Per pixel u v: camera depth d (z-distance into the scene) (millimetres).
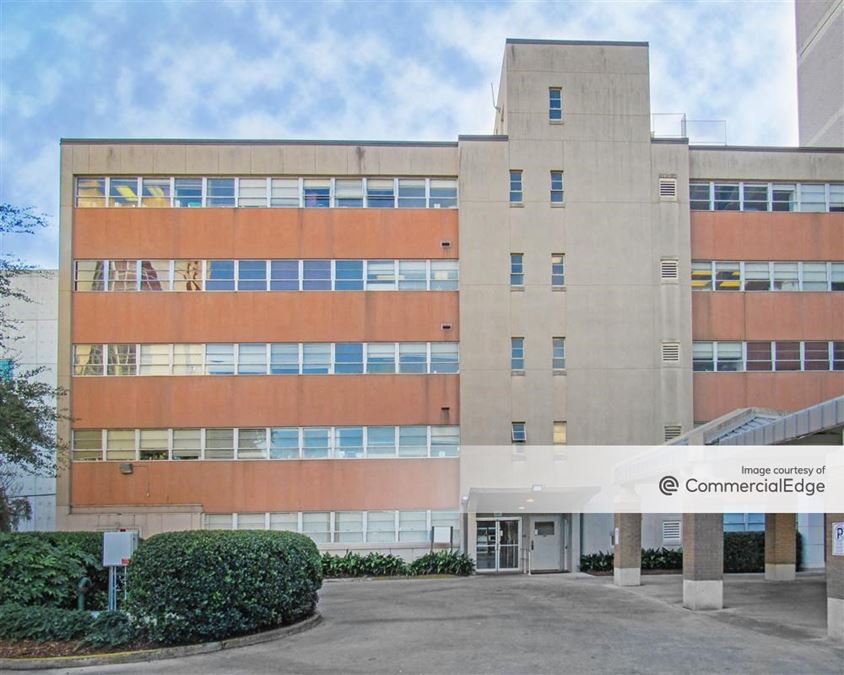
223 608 15039
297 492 32188
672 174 33344
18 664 13633
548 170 33219
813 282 33844
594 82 33562
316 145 33250
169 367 32406
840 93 39844
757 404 33062
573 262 32906
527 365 32469
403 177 33406
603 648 14562
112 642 14414
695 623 17234
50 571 16859
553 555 32750
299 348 32656
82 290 32562
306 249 32969
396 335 32750
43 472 31984
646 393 32500
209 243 32844
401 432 32531
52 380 33719
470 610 19312
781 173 34000
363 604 20828
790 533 26234
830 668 13055
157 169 32875
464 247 32812
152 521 31703
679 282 33000
